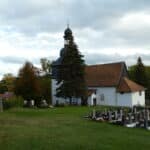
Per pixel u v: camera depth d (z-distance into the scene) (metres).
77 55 79.50
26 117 44.22
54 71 96.50
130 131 34.06
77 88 79.19
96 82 92.44
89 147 23.34
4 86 131.50
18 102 69.62
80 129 32.78
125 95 88.00
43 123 36.56
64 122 38.88
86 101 82.81
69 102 84.94
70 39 80.12
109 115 42.56
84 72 80.06
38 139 25.20
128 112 45.00
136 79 110.38
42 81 105.62
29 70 89.12
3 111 55.91
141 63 111.38
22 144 23.25
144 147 24.83
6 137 25.56
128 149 23.72
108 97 90.31
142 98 90.69
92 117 45.56
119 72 91.75
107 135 29.42
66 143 24.22
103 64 96.00
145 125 37.56
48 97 104.19
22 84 87.94
